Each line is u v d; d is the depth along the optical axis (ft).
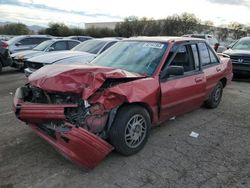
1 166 12.07
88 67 12.64
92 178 11.37
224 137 15.98
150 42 16.53
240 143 15.24
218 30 176.55
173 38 17.21
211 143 15.11
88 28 156.15
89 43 33.50
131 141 13.06
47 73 12.80
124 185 10.98
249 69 34.65
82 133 10.85
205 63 19.07
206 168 12.44
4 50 37.68
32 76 13.51
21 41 49.73
